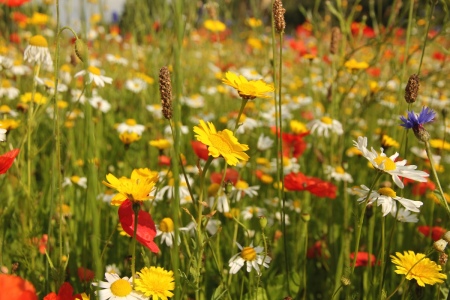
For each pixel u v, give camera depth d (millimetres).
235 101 1922
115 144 1397
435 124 1662
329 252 984
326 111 1277
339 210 1105
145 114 1598
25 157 1032
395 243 954
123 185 596
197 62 2342
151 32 1832
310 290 938
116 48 2350
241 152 632
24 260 777
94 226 535
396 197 713
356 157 1391
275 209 1059
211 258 875
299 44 1993
